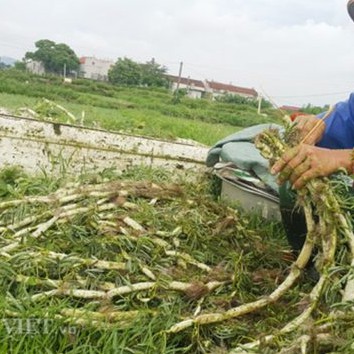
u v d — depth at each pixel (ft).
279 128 10.24
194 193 11.97
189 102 138.82
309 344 6.33
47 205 9.78
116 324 7.03
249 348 6.47
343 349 6.18
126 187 10.52
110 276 8.13
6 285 7.63
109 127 20.57
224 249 9.70
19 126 13.70
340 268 7.02
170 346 7.01
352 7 9.92
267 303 7.61
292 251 10.25
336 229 7.45
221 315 7.37
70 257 8.04
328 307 7.07
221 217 10.48
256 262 9.73
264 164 12.16
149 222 9.57
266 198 12.06
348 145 10.07
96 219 9.24
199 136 33.94
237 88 214.69
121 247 8.72
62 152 14.07
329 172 7.49
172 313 7.42
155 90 180.45
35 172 13.76
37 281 7.62
